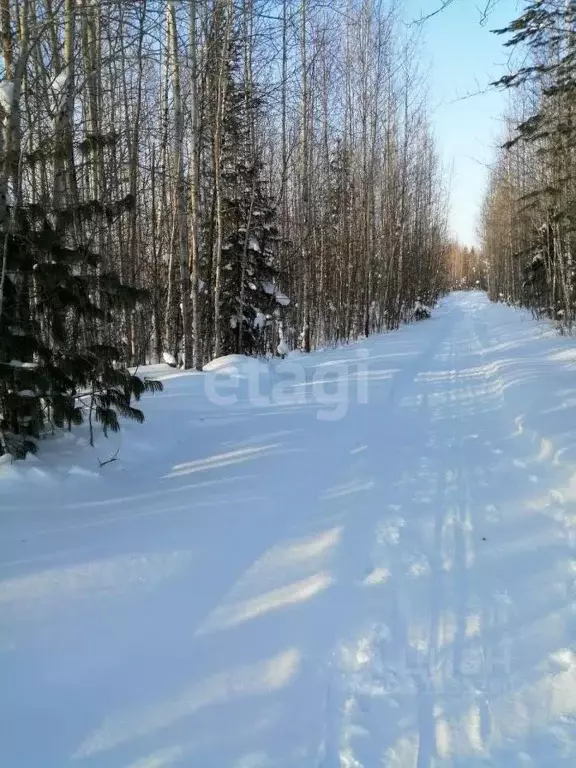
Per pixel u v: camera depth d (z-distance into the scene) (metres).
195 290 11.73
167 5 5.61
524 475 5.57
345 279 23.11
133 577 3.52
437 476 5.59
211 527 4.31
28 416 5.33
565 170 15.33
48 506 4.53
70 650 2.80
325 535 4.20
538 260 23.08
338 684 2.61
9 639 2.86
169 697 2.51
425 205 35.75
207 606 3.23
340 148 22.42
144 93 14.35
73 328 5.45
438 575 3.61
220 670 2.69
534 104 19.14
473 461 6.11
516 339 18.75
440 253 53.91
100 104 9.48
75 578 3.47
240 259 16.31
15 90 4.91
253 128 15.74
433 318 38.25
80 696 2.49
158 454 6.25
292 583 3.49
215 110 13.42
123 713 2.40
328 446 6.71
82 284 5.34
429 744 2.27
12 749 2.20
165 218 16.83
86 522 4.32
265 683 2.60
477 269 103.25
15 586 3.34
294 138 17.41
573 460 5.41
